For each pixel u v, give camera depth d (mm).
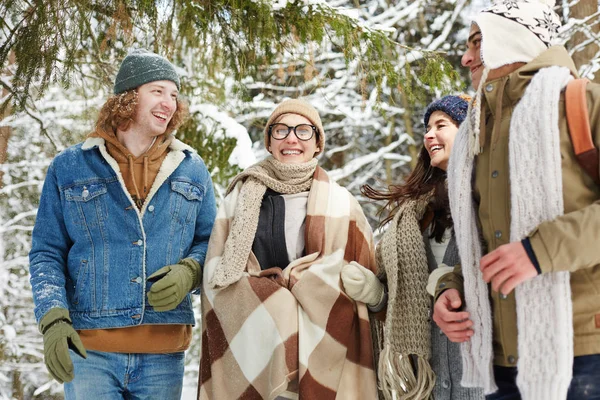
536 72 1589
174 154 2389
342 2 7730
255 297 2162
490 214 1612
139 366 2219
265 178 2398
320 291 2178
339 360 2162
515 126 1527
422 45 8109
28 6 3408
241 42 3730
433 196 2312
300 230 2330
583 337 1438
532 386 1435
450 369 2121
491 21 1694
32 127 5723
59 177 2285
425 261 2225
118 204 2250
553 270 1379
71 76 3619
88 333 2184
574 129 1469
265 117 6602
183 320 2303
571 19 5770
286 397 2178
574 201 1457
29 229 5465
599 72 6004
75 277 2227
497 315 1600
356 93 7648
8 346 5562
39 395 5980
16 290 5676
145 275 2230
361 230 2412
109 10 3412
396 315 2234
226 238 2348
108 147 2314
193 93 4754
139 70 2291
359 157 8078
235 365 2145
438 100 2412
